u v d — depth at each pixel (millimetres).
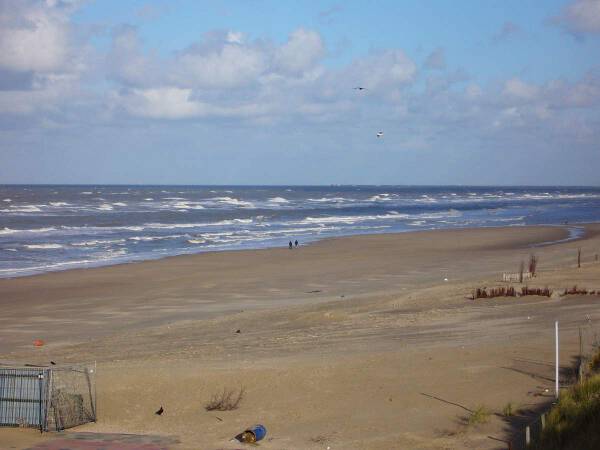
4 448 14281
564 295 30547
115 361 21188
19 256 54375
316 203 158500
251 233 75875
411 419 15242
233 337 25375
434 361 19125
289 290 38125
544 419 13727
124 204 133750
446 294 32750
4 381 16062
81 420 16016
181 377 18391
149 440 14781
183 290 38438
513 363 18656
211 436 14961
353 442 14195
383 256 53188
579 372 16547
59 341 26266
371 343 22391
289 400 16766
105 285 40188
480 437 13891
